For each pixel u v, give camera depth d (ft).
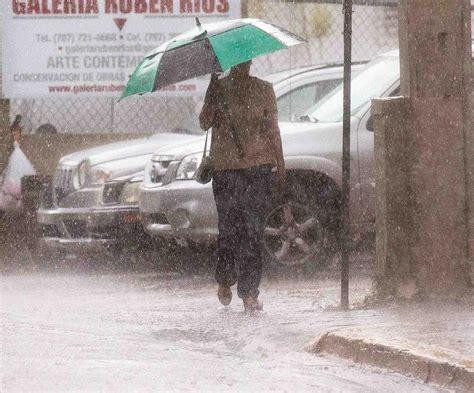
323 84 90.07
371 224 80.02
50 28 102.83
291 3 103.40
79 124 103.86
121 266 92.53
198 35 61.62
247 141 62.23
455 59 61.31
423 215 61.41
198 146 79.51
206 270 89.15
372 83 82.43
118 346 51.90
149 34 102.94
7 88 102.32
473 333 49.85
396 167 61.67
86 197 86.38
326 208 79.66
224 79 62.64
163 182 79.25
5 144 100.17
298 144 78.69
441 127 61.26
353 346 48.34
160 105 103.19
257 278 61.93
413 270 61.67
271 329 55.11
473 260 61.00
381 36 105.91
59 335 55.06
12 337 54.03
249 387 42.14
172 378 43.65
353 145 79.41
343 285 60.39
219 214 63.16
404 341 47.26
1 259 95.14
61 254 94.89
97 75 103.09
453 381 42.68
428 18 61.26
